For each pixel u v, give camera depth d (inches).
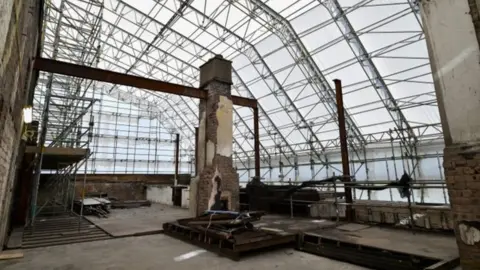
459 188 124.0
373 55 458.0
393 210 261.3
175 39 616.4
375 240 189.9
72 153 305.3
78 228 296.2
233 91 708.0
